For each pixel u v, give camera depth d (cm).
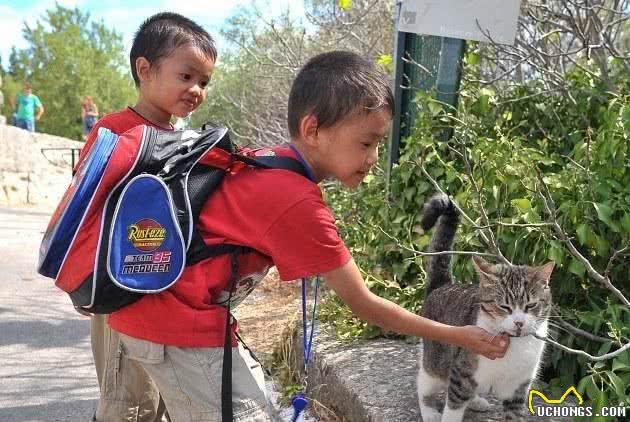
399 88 510
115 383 257
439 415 297
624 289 341
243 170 204
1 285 702
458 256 387
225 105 1316
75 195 193
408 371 353
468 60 481
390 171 486
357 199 570
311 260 192
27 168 1440
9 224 1094
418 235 447
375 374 348
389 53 777
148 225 192
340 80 198
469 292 308
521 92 505
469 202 388
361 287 201
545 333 279
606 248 319
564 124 484
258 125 1041
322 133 200
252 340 491
